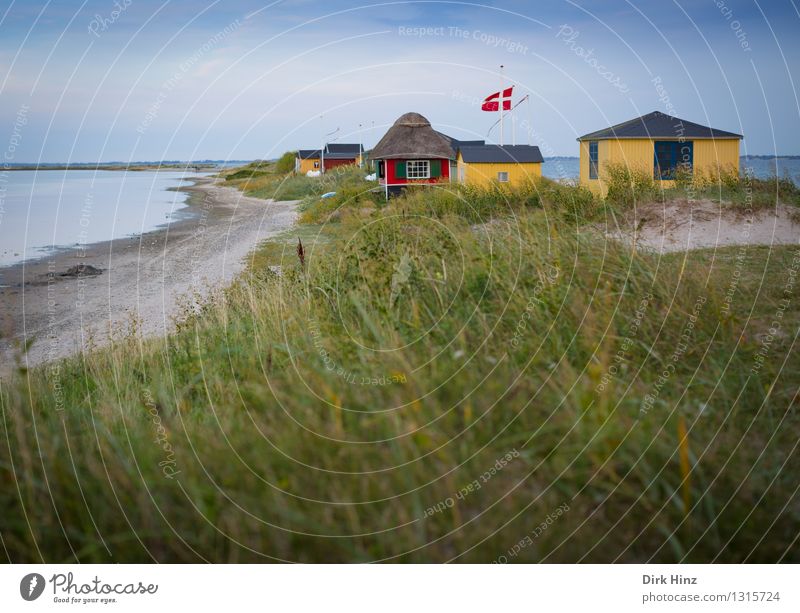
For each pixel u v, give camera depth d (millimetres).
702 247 9836
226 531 3131
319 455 3396
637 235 7770
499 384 4012
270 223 26031
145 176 107812
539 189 14312
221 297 9148
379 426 3561
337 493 3195
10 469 3352
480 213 12492
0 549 3113
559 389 4020
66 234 27656
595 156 21938
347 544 3061
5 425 3771
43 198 51375
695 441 3664
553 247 6457
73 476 3322
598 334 4887
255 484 3266
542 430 3631
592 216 11531
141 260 19297
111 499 3217
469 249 6480
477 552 3039
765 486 3430
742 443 3750
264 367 4938
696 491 3314
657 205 12812
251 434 3617
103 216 36062
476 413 3754
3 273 18156
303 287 7020
